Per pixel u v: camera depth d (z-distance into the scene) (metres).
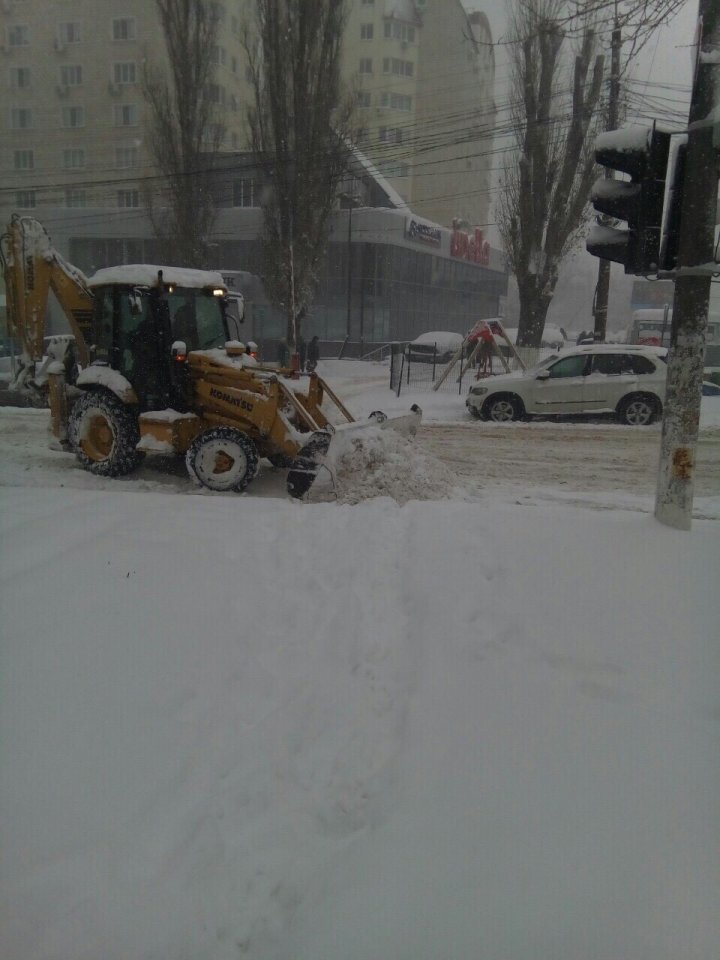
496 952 2.21
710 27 4.62
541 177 23.20
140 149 50.72
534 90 22.72
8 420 14.26
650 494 8.98
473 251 57.19
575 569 4.62
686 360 5.05
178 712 3.45
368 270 43.69
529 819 2.68
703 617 4.01
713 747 3.02
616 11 6.77
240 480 8.42
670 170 4.86
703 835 2.55
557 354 14.82
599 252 5.29
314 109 27.84
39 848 2.65
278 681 3.81
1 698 3.43
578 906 2.32
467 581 4.64
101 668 3.71
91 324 10.15
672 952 2.15
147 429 8.83
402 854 2.60
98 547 5.20
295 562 5.34
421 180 67.56
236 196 41.81
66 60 50.56
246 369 8.80
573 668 3.62
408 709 3.46
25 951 2.31
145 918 2.44
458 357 19.69
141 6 48.94
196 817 2.86
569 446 12.17
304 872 2.63
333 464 7.61
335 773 3.13
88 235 45.00
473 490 9.00
